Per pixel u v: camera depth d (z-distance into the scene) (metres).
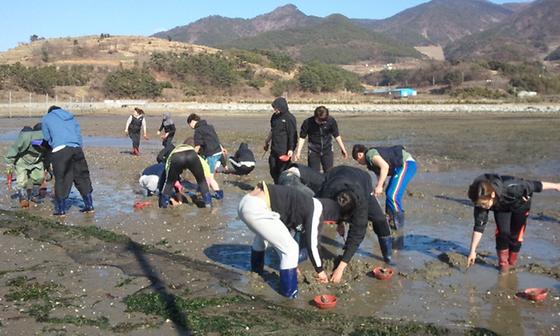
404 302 6.01
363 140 24.44
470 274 6.85
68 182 9.97
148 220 9.52
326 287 6.41
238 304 5.95
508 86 90.44
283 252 6.09
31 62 93.06
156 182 11.18
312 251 6.24
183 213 10.02
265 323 5.45
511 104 55.78
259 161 16.77
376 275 6.73
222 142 23.61
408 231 8.77
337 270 6.50
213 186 11.09
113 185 12.94
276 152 10.73
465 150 19.69
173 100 70.88
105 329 5.35
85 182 10.13
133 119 18.72
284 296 6.19
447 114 45.47
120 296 6.16
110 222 9.44
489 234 8.54
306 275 6.68
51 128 9.81
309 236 6.20
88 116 46.78
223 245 8.09
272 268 7.10
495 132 27.31
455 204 10.53
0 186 13.02
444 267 7.07
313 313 5.70
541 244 7.97
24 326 5.41
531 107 51.09
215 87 80.50
